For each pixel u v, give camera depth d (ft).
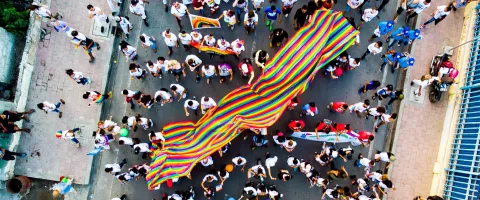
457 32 50.24
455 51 49.80
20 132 48.47
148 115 49.29
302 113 48.44
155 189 48.96
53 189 45.70
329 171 48.67
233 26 49.16
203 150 41.98
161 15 50.31
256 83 41.65
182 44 49.34
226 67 45.32
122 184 49.24
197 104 44.52
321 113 49.49
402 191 49.16
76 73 44.11
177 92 46.37
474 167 44.06
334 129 45.14
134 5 43.34
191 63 43.70
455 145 47.78
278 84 41.60
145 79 49.62
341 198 47.73
